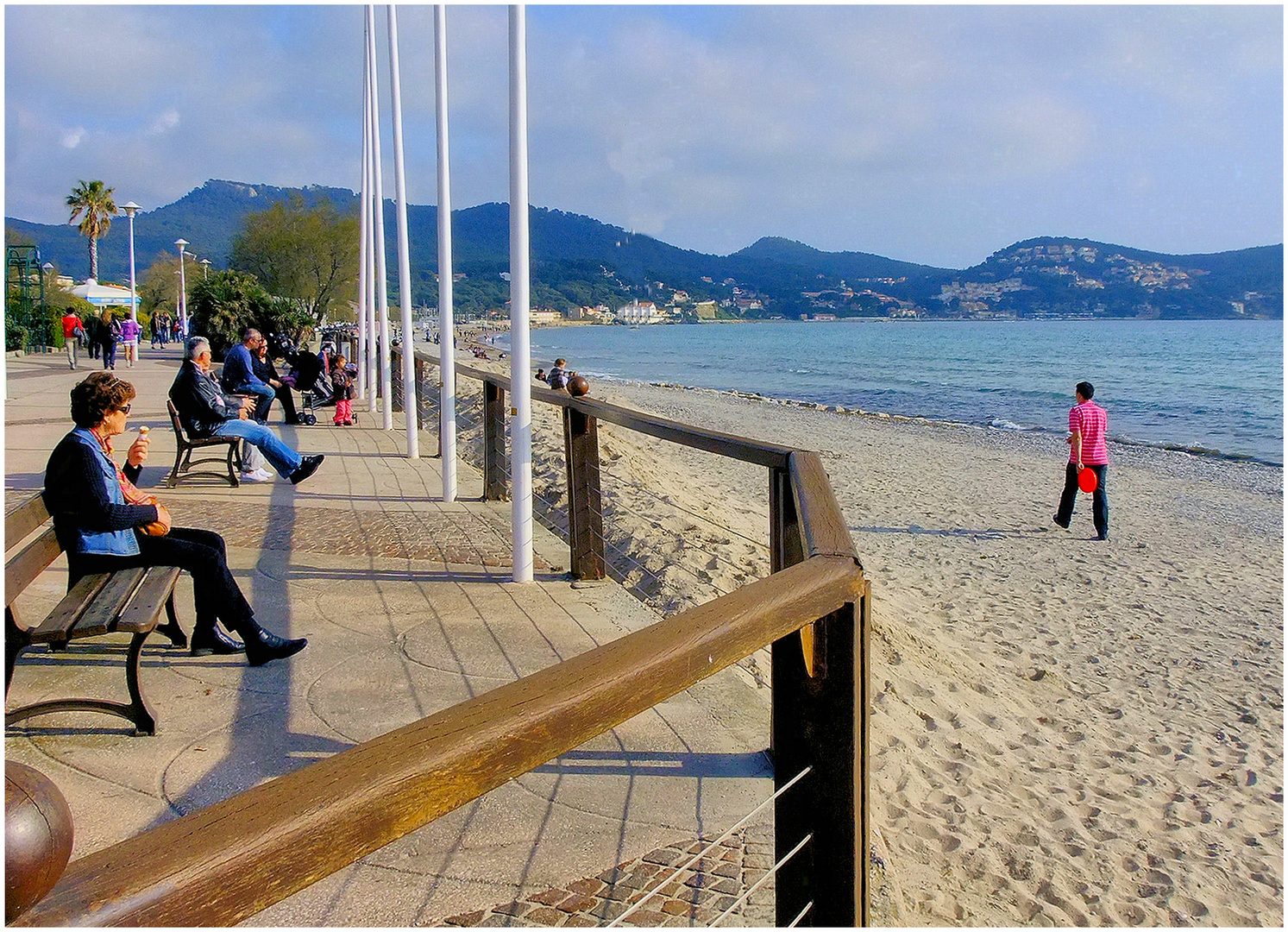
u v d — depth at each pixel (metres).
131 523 3.88
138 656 3.55
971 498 14.70
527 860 2.95
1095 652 7.49
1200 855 4.31
